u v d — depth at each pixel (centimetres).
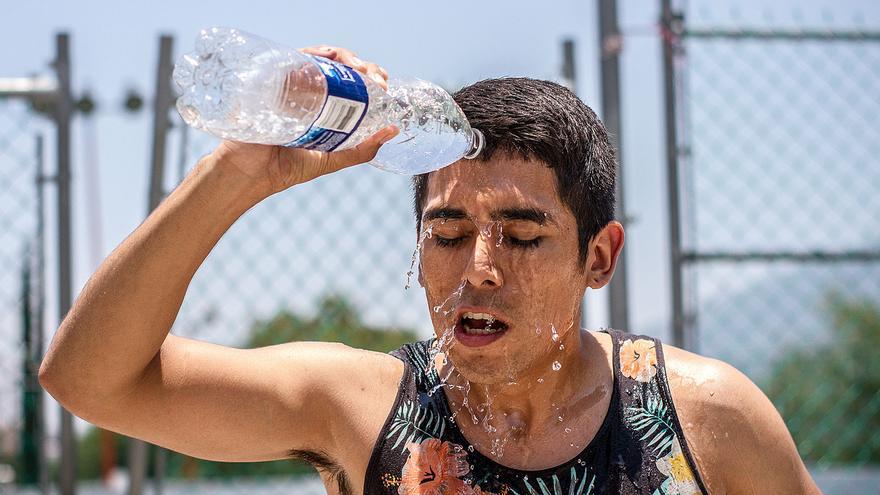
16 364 302
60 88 303
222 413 185
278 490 339
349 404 190
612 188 197
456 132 176
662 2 320
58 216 302
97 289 171
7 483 299
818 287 349
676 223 316
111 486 398
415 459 185
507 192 174
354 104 165
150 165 302
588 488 181
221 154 168
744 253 320
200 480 337
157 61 303
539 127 177
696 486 182
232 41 164
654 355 192
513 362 177
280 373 190
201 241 171
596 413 186
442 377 190
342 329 322
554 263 179
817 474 365
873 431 381
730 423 187
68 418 302
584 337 198
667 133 318
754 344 339
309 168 170
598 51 319
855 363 365
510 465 183
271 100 160
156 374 180
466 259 176
